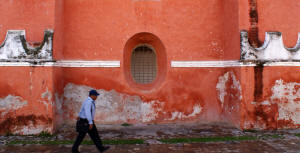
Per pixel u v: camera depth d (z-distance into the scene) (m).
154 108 8.51
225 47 8.66
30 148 5.95
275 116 7.64
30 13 7.45
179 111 8.60
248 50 7.57
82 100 8.30
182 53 8.67
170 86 8.59
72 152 5.38
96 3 8.48
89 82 8.35
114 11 8.52
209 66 8.74
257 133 7.30
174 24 8.69
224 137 6.94
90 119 5.27
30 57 7.04
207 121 8.68
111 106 8.39
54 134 7.16
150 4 8.63
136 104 8.46
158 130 7.74
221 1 8.84
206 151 5.84
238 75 7.70
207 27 8.79
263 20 7.83
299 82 7.79
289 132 7.40
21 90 7.04
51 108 7.05
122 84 8.41
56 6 7.57
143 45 9.34
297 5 8.06
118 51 8.47
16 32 7.11
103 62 8.39
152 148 6.03
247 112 7.54
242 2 7.71
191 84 8.68
